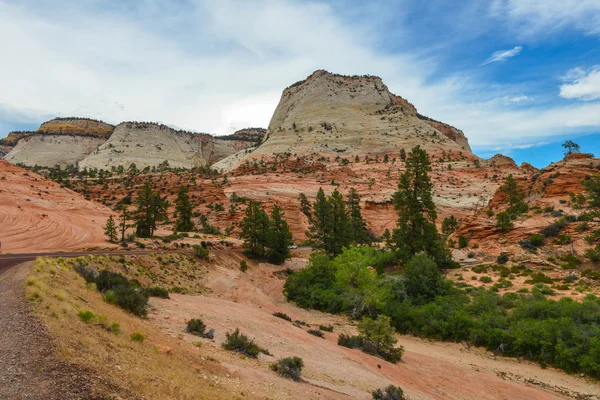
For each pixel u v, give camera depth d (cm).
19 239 3997
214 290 3572
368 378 1447
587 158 6612
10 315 815
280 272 5609
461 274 4012
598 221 3922
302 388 1074
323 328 2786
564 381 1881
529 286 3284
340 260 4041
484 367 2069
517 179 8381
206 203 10612
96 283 1734
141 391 591
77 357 633
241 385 905
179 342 1198
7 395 473
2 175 6100
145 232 5722
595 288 3038
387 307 3198
